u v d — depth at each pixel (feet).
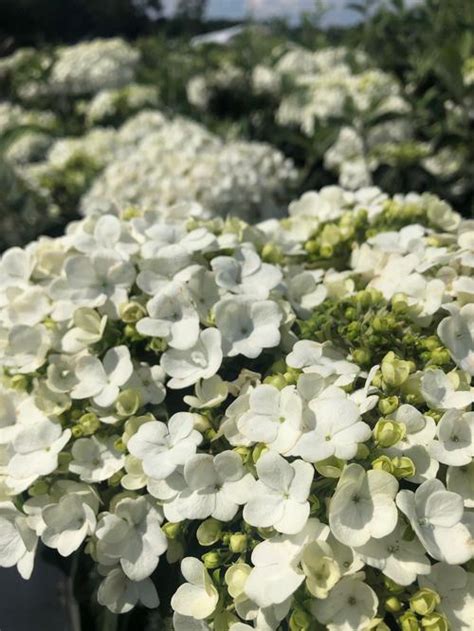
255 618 0.73
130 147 2.68
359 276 1.14
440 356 0.90
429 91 3.23
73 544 0.79
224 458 0.78
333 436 0.74
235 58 4.77
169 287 0.93
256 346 0.91
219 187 2.01
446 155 2.92
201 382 0.91
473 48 3.02
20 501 0.89
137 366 0.96
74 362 0.96
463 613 0.71
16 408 0.96
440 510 0.71
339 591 0.69
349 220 1.25
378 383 0.84
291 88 4.22
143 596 0.81
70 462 0.87
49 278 1.09
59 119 4.28
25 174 2.83
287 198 2.36
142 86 4.14
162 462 0.78
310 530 0.72
